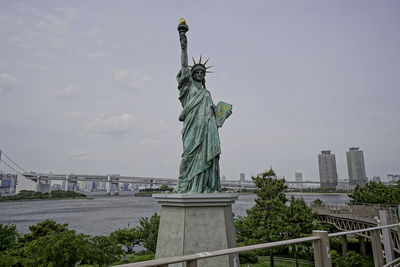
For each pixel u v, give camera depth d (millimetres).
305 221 50938
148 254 63094
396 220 41219
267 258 50219
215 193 20609
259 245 8109
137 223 121000
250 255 42812
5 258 41188
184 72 25078
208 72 26766
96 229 106125
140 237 68188
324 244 9656
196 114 24219
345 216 60000
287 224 51750
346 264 41031
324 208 76500
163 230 20922
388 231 14711
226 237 19953
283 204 54906
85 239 49312
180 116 25016
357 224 55062
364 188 82438
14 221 129625
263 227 55000
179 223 20031
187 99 25688
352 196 80812
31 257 40781
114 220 131250
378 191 72875
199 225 19875
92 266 51344
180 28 24953
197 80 26250
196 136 23672
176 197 20000
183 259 6594
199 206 20250
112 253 51656
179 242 19500
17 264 42656
